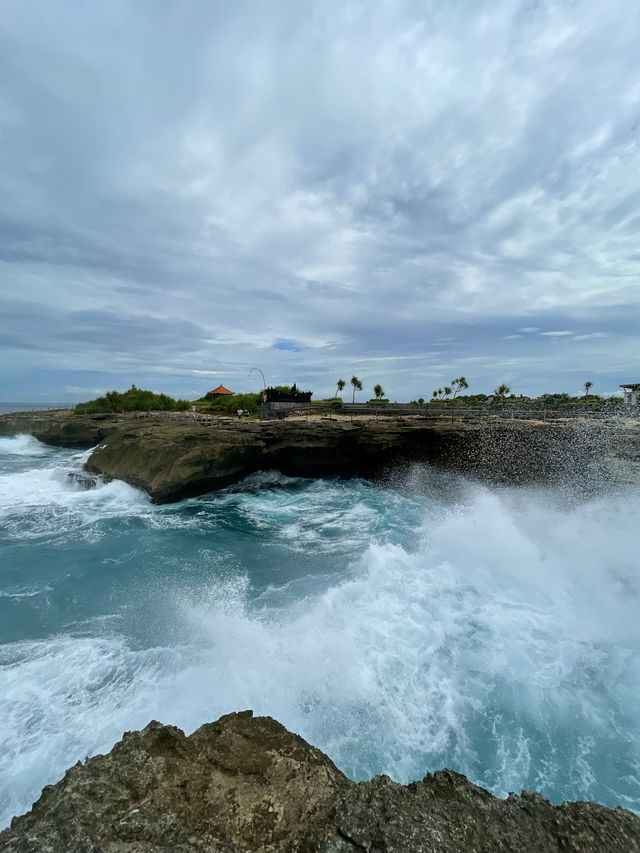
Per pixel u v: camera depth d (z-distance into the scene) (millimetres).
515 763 5109
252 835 2533
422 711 5891
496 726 5668
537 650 7254
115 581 10234
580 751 5281
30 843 2379
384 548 12133
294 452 21297
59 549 12414
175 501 18078
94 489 19656
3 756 4895
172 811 2674
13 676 6430
